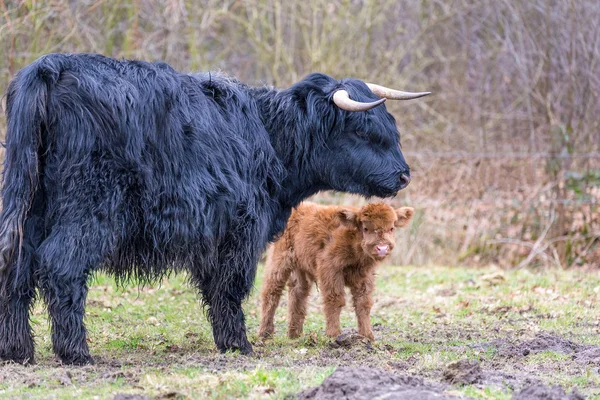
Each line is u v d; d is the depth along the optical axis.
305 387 7.27
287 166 9.66
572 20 20.34
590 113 20.84
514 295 14.55
